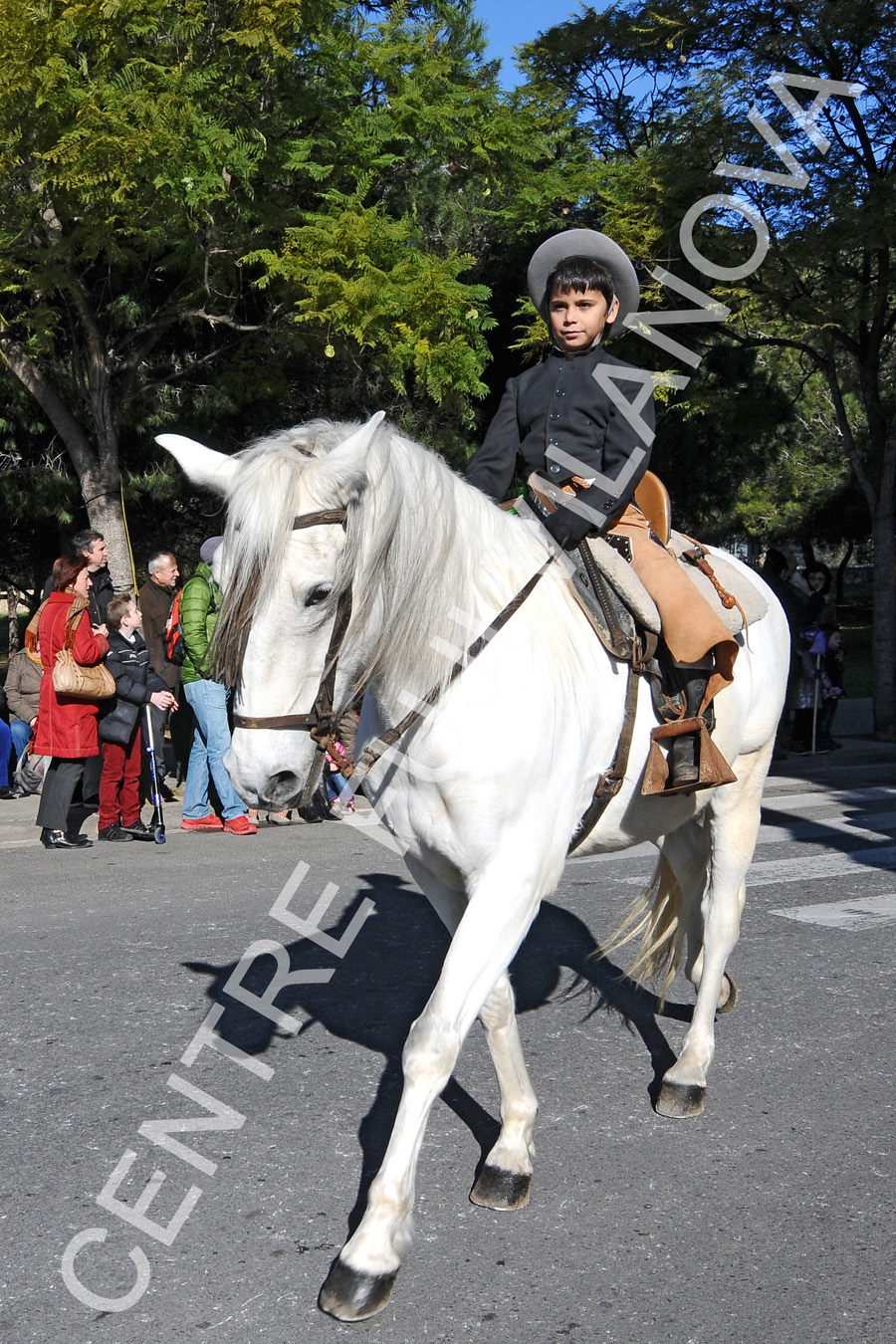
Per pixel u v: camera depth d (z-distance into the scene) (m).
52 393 11.20
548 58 12.50
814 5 10.27
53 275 9.79
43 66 8.51
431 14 12.23
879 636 13.15
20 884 6.68
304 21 9.22
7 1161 3.29
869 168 10.95
